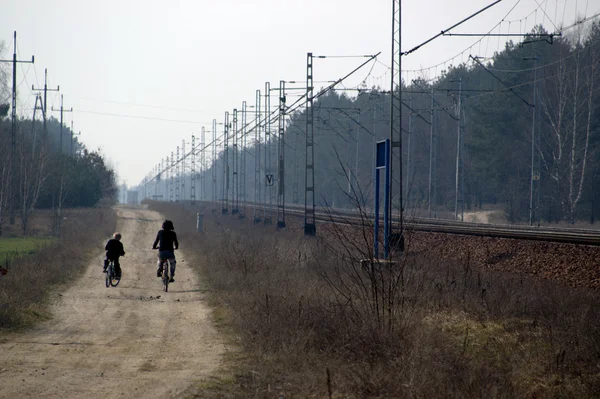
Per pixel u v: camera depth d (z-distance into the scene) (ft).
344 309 64.08
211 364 55.16
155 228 321.73
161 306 93.45
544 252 118.11
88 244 203.82
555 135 368.07
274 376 49.90
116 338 67.51
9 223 294.66
